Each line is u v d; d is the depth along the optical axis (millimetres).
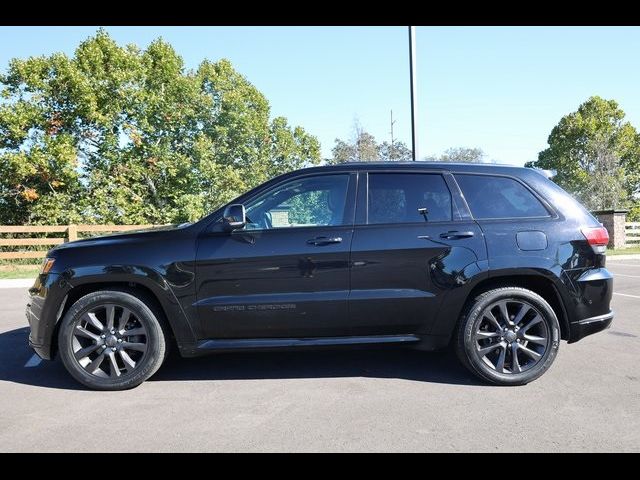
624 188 32625
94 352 4098
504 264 4062
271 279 4020
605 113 32375
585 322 4176
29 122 16469
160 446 3045
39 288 4086
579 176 31250
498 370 4086
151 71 18984
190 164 19266
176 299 3998
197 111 20359
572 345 5301
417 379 4277
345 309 4055
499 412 3529
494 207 4242
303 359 4918
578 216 4273
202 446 3039
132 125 18391
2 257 13562
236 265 4008
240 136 21062
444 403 3711
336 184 4262
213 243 4051
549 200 4281
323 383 4191
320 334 4113
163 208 19266
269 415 3510
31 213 17156
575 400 3744
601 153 30844
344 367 4645
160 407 3672
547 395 3854
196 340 4082
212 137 20625
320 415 3504
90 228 14406
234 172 20391
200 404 3730
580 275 4145
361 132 34375
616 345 5301
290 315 4047
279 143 24844
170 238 4090
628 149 32312
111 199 17797
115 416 3508
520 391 3951
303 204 4219
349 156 35094
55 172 16578
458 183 4277
